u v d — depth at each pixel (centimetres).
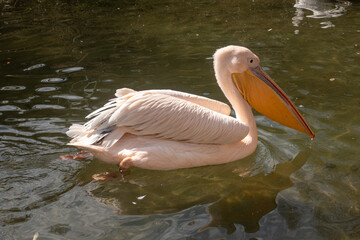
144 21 480
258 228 243
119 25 465
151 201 259
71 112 313
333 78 349
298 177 271
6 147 285
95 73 361
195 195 263
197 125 274
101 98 328
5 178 267
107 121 273
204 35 432
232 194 263
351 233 240
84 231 242
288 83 344
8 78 354
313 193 261
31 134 295
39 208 252
